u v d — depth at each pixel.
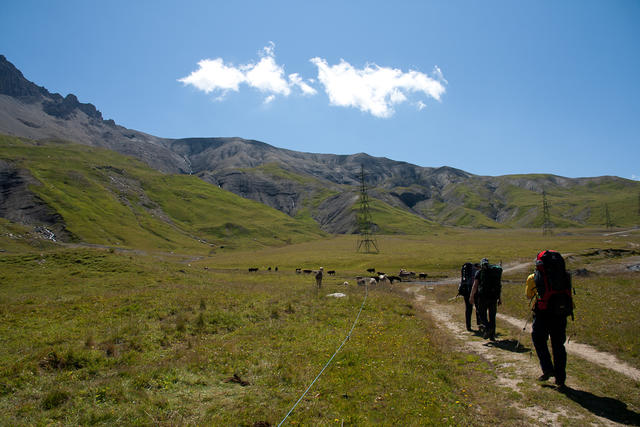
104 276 35.50
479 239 168.00
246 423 6.72
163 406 7.53
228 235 193.75
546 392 7.73
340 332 14.32
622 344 10.98
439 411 7.06
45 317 16.02
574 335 12.59
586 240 127.62
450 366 9.88
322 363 10.33
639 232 199.00
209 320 16.20
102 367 10.28
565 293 8.12
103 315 16.72
